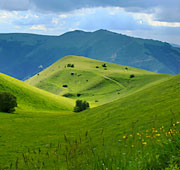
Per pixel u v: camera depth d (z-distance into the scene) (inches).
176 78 2517.2
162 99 1734.7
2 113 2568.9
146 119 1211.2
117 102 2432.3
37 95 4431.6
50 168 340.8
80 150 250.4
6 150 1072.2
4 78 4414.4
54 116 2765.7
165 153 244.2
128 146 298.5
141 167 218.2
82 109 3868.1
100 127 1478.8
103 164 226.7
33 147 1117.1
